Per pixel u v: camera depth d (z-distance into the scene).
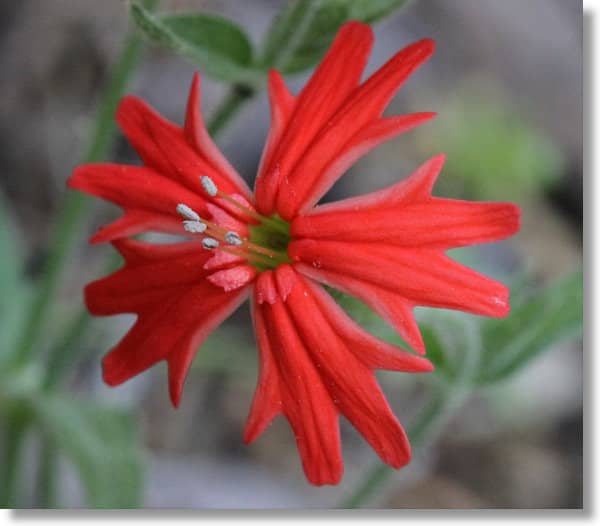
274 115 0.14
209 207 0.14
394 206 0.14
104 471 0.17
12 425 0.18
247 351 0.22
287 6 0.16
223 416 0.23
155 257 0.14
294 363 0.14
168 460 0.22
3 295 0.19
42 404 0.18
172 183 0.14
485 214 0.14
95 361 0.21
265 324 0.14
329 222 0.14
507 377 0.16
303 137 0.14
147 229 0.14
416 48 0.14
